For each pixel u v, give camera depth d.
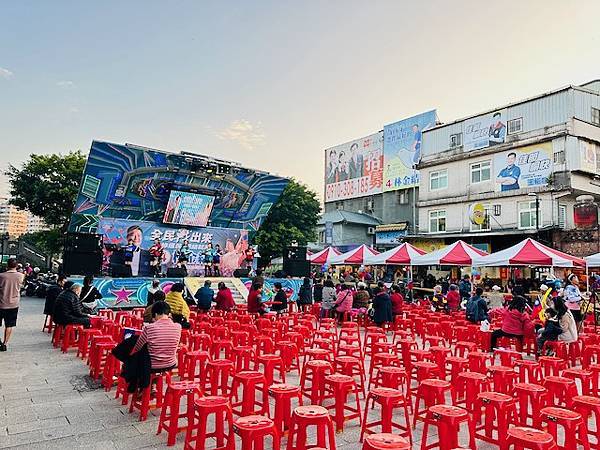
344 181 39.62
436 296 17.44
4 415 5.34
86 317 9.15
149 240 20.05
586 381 6.01
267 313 11.15
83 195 17.91
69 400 5.93
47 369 7.55
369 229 36.12
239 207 22.00
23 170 23.25
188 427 4.28
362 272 25.98
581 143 21.27
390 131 34.94
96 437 4.71
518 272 22.03
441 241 26.23
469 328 9.80
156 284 11.23
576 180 21.03
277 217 30.45
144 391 5.22
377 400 4.30
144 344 5.34
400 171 33.69
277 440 3.68
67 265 15.59
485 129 25.14
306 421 3.60
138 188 18.77
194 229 21.25
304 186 32.19
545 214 21.66
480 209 24.67
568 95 21.59
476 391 5.13
